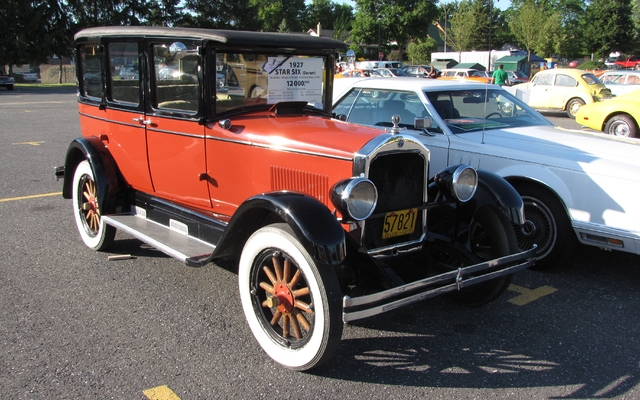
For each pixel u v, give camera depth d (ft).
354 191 10.19
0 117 52.65
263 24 192.85
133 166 15.37
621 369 10.82
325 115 14.93
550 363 11.02
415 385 10.18
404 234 11.96
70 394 9.64
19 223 19.63
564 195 15.01
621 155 15.35
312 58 14.39
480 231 13.34
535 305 13.69
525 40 128.98
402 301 10.02
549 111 62.59
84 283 14.46
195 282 14.64
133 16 161.27
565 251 15.38
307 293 10.11
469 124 18.17
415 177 11.84
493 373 10.62
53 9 146.61
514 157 15.94
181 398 9.61
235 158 12.73
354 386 10.11
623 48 183.32
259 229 10.71
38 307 13.01
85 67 16.94
